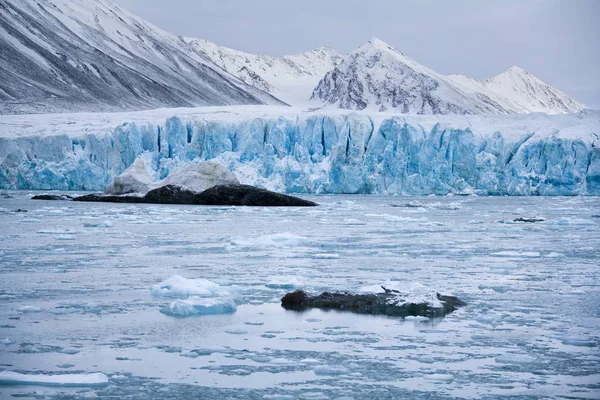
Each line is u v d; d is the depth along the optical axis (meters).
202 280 18.39
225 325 14.73
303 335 13.93
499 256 26.22
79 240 31.08
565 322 15.09
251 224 40.50
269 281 20.00
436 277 20.94
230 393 10.52
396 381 11.11
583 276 21.33
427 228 38.91
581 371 11.63
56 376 11.07
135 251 27.16
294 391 10.62
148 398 10.30
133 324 14.75
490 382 11.06
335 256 25.44
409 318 15.41
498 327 14.64
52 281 19.92
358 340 13.56
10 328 14.30
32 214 46.97
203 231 35.81
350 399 10.22
